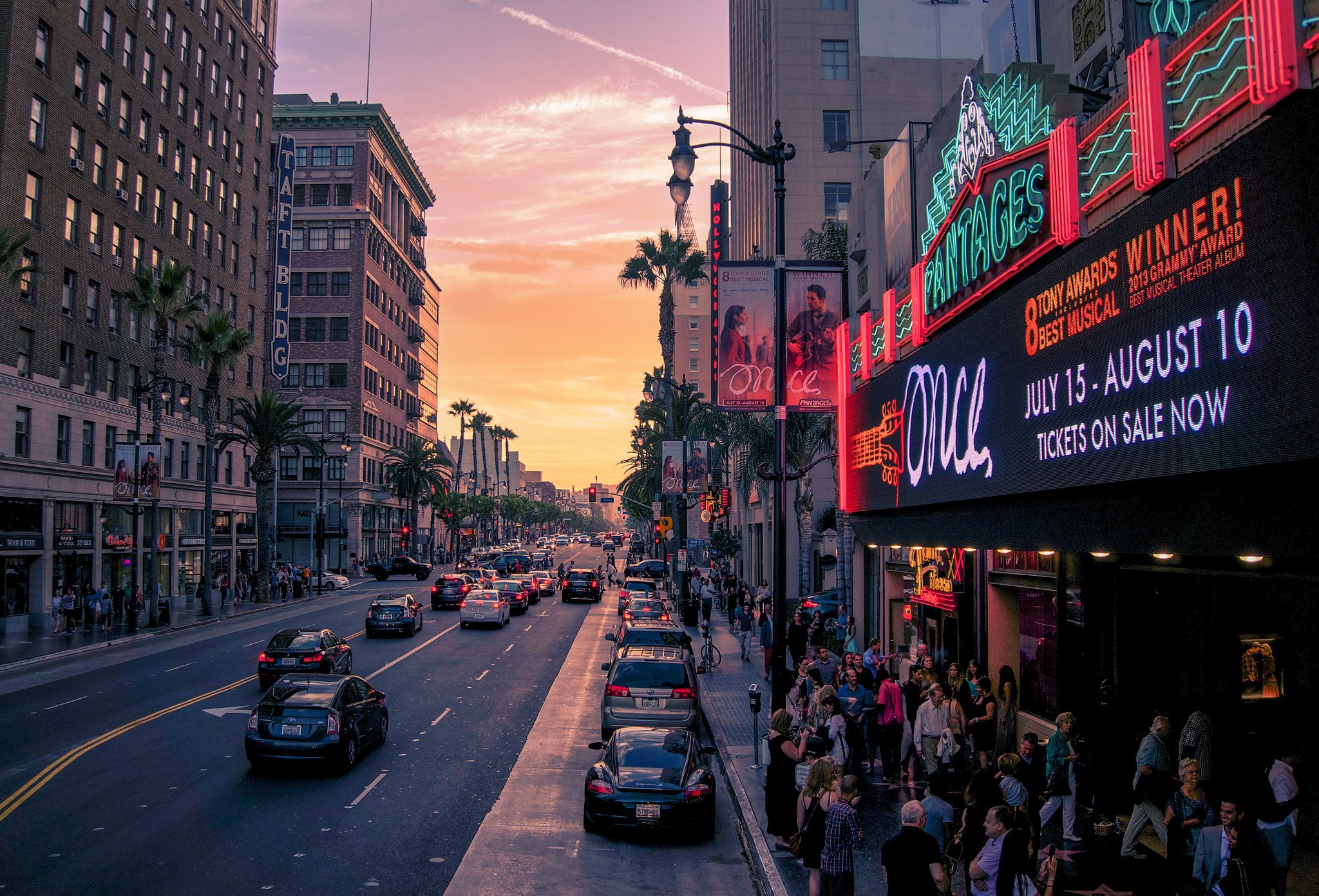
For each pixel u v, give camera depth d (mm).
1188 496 8234
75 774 14758
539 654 31031
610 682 17453
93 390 44344
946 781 9320
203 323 55562
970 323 13516
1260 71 7223
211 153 57562
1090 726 13000
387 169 95812
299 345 86375
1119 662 13062
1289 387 6789
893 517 17531
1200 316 7918
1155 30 10852
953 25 54500
